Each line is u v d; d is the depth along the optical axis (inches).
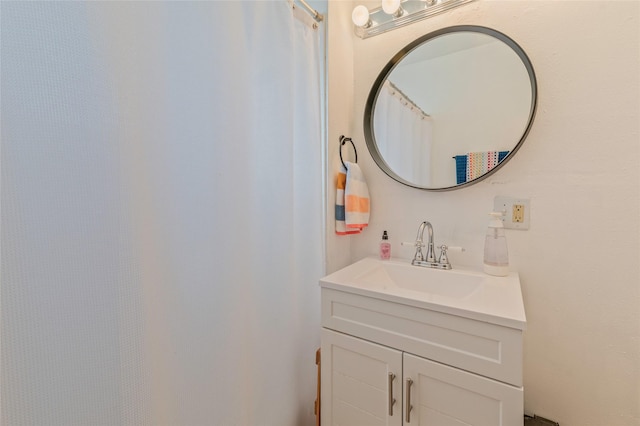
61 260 19.3
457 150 44.8
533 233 39.1
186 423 27.3
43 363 18.6
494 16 41.7
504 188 41.1
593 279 35.7
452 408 29.0
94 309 20.9
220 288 30.1
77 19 19.8
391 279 45.9
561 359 37.7
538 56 38.5
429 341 30.1
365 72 54.3
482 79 42.8
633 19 33.0
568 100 36.6
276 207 38.0
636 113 33.0
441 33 45.6
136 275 23.2
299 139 44.3
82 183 20.2
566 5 36.7
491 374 26.7
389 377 32.4
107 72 21.4
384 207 52.6
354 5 55.0
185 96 26.9
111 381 21.8
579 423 36.6
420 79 48.1
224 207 30.4
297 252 44.6
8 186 17.2
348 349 35.7
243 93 32.5
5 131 17.0
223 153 30.1
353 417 35.7
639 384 33.4
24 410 18.0
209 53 28.7
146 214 24.0
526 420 38.0
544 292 38.6
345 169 51.1
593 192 35.4
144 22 23.7
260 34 35.7
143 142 23.8
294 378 41.7
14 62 17.3
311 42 45.4
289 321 40.2
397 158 50.4
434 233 47.3
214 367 29.6
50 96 18.7
